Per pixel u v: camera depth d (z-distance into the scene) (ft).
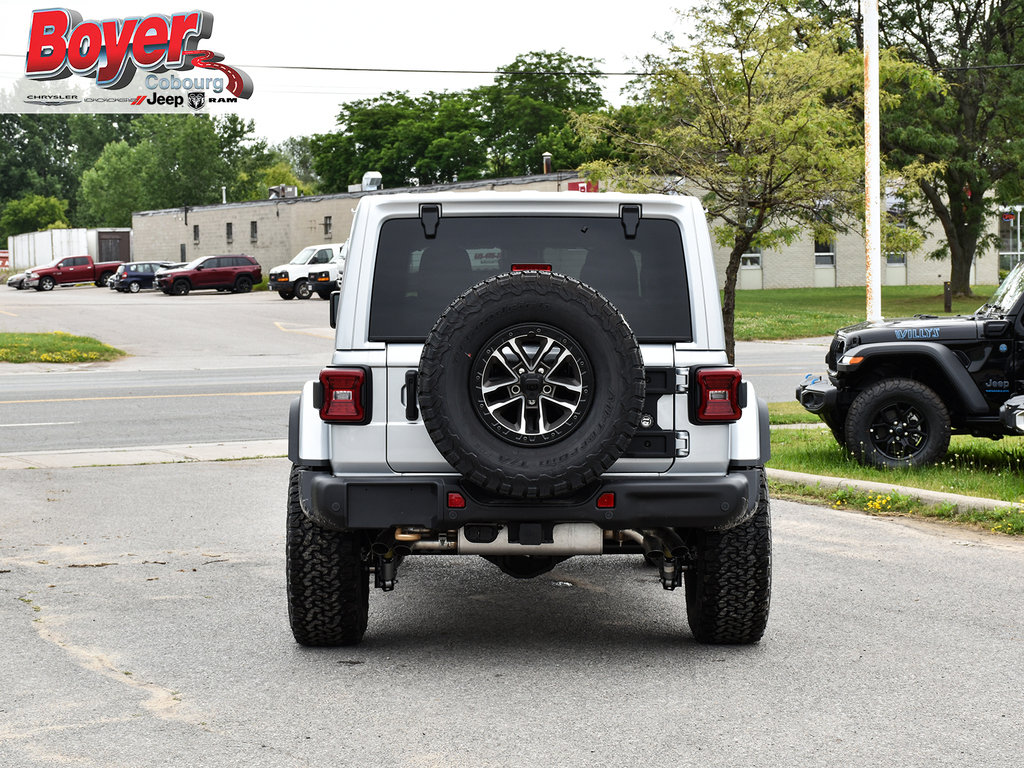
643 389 16.85
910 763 14.12
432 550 18.37
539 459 16.74
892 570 25.16
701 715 15.97
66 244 273.54
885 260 188.34
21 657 19.07
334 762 14.26
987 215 159.43
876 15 47.60
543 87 252.42
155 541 29.12
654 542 18.79
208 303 165.27
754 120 53.67
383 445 17.92
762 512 18.98
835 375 38.86
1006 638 19.93
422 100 271.69
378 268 18.62
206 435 52.49
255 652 19.39
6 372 87.51
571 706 16.40
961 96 150.71
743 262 180.45
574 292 16.74
